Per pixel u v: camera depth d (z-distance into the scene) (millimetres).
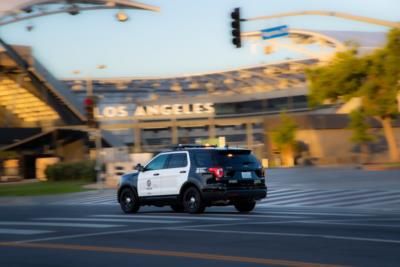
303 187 44625
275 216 25469
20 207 38469
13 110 101062
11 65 90000
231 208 32062
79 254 15867
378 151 97125
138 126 136125
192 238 18438
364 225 20734
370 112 73750
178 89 168875
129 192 30156
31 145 98875
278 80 152625
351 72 74812
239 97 143500
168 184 28641
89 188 57000
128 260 14773
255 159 28422
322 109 117562
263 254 15016
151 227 21906
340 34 124562
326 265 13273
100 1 76562
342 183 47000
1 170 90125
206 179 27297
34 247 17453
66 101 95250
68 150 100375
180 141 143375
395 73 71062
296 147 98250
